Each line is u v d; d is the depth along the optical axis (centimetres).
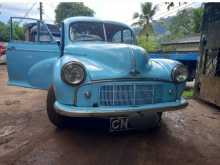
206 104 594
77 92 287
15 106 539
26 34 493
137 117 305
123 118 306
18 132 378
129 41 455
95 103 289
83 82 285
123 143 341
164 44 2533
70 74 281
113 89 292
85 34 407
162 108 309
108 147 327
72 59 315
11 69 440
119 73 295
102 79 288
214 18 580
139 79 303
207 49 602
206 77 597
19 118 450
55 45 393
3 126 406
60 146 328
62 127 385
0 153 308
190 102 611
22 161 288
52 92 358
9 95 664
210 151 323
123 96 296
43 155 302
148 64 324
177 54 930
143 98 307
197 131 399
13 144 334
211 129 411
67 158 295
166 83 321
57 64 329
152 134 377
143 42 2364
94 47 331
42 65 405
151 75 312
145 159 296
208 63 595
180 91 335
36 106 540
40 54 407
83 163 284
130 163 286
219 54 550
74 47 352
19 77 435
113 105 293
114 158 297
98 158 296
